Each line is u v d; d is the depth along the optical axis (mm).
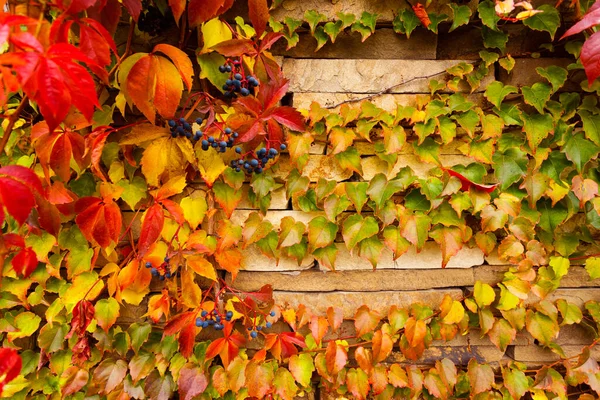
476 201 532
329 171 551
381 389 557
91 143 479
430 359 577
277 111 475
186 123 479
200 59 500
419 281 571
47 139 467
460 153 555
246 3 534
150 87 434
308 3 534
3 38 287
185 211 532
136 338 553
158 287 562
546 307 563
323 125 541
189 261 509
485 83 544
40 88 314
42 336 543
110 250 533
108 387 546
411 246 565
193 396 539
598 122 530
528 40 540
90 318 506
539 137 530
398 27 536
